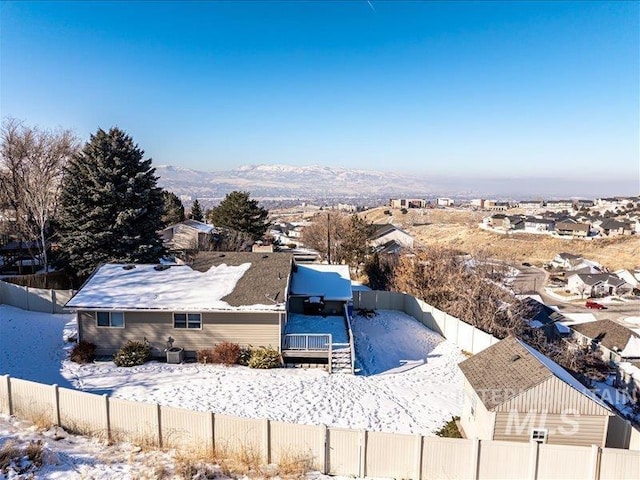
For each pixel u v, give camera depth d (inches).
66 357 840.3
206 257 1023.0
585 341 1416.1
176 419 503.8
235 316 838.5
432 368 909.2
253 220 2069.4
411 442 467.8
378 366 901.2
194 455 490.6
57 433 524.1
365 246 2012.8
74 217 1323.8
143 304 828.6
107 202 1307.8
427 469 468.8
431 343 1071.0
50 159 1606.8
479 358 682.8
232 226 2034.9
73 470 437.4
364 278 1851.6
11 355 830.5
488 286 1353.3
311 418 645.9
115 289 879.7
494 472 463.2
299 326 973.8
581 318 2020.2
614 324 1462.8
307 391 733.3
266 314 836.0
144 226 1341.0
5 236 1715.1
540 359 617.6
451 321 1087.0
